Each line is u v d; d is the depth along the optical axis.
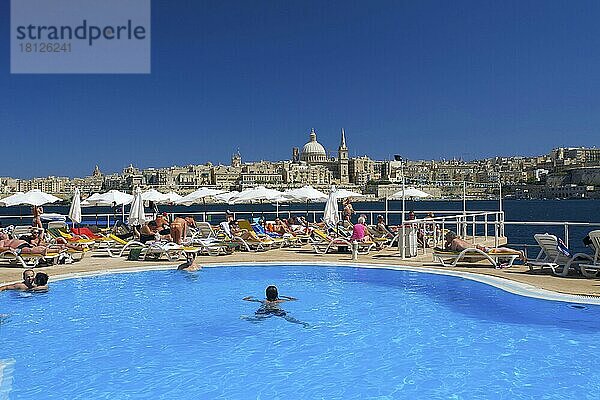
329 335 8.86
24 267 15.19
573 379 6.69
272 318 10.02
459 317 9.75
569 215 79.12
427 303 10.91
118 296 12.02
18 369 7.37
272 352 8.02
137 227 21.52
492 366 7.21
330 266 15.48
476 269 13.97
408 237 16.62
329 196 21.08
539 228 46.25
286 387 6.64
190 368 7.37
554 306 10.10
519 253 13.88
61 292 12.45
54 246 16.50
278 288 12.73
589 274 12.29
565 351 7.74
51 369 7.36
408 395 6.33
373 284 13.01
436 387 6.54
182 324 9.67
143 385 6.77
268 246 19.92
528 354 7.64
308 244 21.42
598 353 7.64
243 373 7.16
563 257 12.59
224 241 19.20
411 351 7.93
